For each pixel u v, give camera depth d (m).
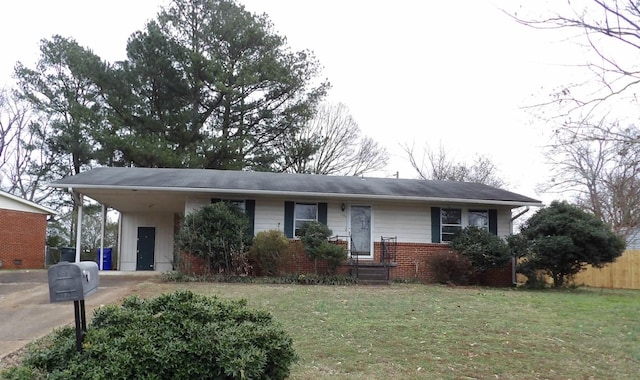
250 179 18.70
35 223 25.30
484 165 40.34
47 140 31.36
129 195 17.55
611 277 20.77
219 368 4.61
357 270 16.78
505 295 13.85
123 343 4.62
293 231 17.56
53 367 4.66
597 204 24.84
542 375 6.27
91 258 30.22
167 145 27.00
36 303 10.61
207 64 27.75
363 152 38.16
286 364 5.06
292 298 11.67
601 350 7.59
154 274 18.19
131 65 28.02
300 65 30.45
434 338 7.92
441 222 18.44
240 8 29.78
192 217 16.16
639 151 6.02
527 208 19.16
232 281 15.43
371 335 7.98
